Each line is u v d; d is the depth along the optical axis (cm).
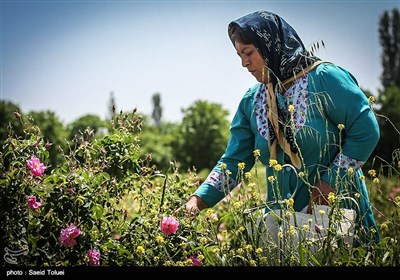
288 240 244
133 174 296
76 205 258
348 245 242
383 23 3834
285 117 272
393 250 241
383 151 1511
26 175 260
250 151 296
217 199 293
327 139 262
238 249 251
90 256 254
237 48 278
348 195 248
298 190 270
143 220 274
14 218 250
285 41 275
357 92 262
